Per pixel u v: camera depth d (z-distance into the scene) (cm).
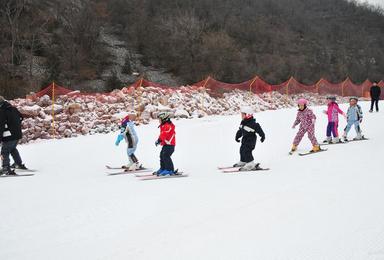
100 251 520
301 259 466
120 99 2342
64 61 4319
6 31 4303
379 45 8838
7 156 1127
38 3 4891
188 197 782
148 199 783
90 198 817
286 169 1047
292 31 7581
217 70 5050
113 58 5003
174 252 505
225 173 1047
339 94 5138
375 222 579
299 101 1296
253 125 1084
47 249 537
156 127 2014
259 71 5472
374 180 842
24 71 4009
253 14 7481
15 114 1148
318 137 1620
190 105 2520
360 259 458
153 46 5350
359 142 1436
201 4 6681
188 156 1345
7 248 547
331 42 8006
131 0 5997
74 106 2131
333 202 691
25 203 793
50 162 1345
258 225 593
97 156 1428
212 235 561
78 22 4834
